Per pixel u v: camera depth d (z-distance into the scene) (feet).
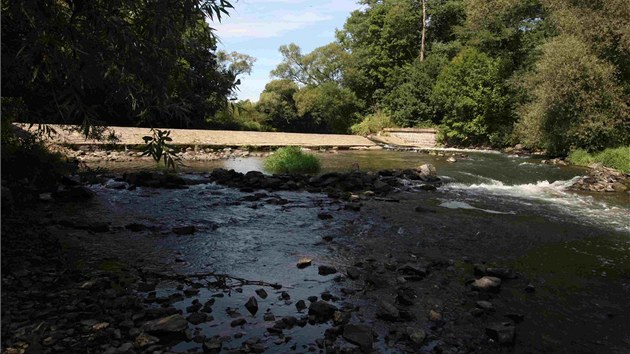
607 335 14.52
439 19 142.41
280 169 53.21
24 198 28.02
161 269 18.85
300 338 13.32
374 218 29.89
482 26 104.68
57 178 31.27
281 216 29.66
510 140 94.48
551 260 22.39
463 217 31.12
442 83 109.09
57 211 27.66
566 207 36.40
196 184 41.04
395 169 55.01
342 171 53.67
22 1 10.09
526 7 97.60
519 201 38.52
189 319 14.03
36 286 15.66
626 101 67.15
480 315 15.57
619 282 19.48
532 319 15.53
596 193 44.29
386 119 123.34
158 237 23.62
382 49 140.46
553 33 91.40
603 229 29.14
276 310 15.26
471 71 102.32
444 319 15.12
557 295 17.80
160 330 12.84
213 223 27.04
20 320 13.01
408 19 135.03
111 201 31.71
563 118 70.33
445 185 46.11
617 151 62.39
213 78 14.14
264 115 158.20
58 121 14.30
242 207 31.96
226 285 17.47
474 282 18.19
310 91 147.54
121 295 15.65
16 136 27.96
